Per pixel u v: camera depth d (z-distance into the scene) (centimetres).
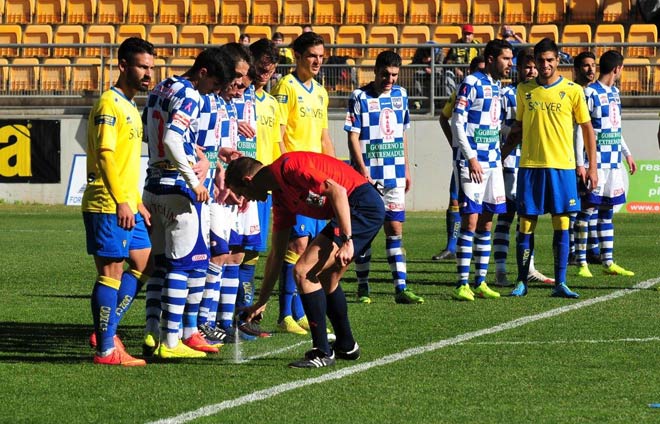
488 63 2208
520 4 5444
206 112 1599
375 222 1444
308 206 1437
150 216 1523
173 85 1492
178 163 1461
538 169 2178
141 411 1197
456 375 1391
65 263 2856
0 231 3766
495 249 2425
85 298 2206
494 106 2205
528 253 2225
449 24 5484
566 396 1267
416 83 4634
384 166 2170
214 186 1673
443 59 4659
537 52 2180
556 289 2200
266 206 1870
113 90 1475
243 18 5612
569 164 2180
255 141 1872
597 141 2588
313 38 2048
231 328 1761
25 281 2484
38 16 5744
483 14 5469
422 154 4631
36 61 5281
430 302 2139
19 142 4803
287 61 4641
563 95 2180
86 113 4794
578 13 5403
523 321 1856
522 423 1141
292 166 1421
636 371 1413
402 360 1497
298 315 1880
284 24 5594
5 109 4828
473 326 1811
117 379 1377
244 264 1881
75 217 4303
